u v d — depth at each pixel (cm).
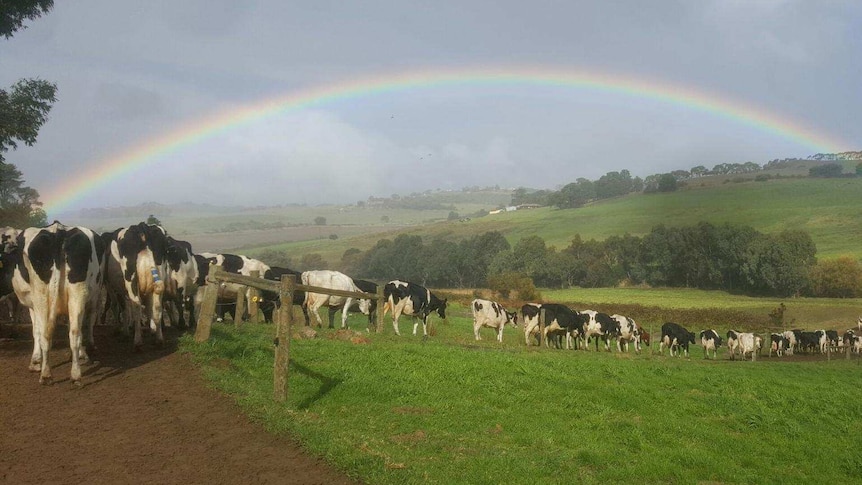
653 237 9712
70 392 1093
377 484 795
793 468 1168
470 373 1556
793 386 1978
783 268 7975
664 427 1321
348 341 1898
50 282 1129
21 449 843
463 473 887
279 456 875
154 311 1470
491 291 7812
